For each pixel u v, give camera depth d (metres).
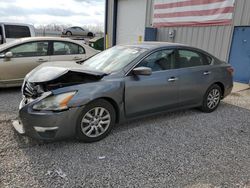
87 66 4.18
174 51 4.43
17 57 6.17
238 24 8.22
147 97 4.00
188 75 4.52
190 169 2.99
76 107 3.28
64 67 3.77
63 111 3.18
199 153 3.39
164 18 10.99
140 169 2.95
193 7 9.65
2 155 3.12
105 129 3.68
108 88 3.54
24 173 2.78
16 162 2.98
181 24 10.25
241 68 8.33
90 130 3.51
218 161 3.20
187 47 4.66
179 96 4.47
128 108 3.83
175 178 2.80
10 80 6.15
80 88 3.35
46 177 2.72
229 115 5.04
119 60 4.09
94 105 3.47
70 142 3.54
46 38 6.54
